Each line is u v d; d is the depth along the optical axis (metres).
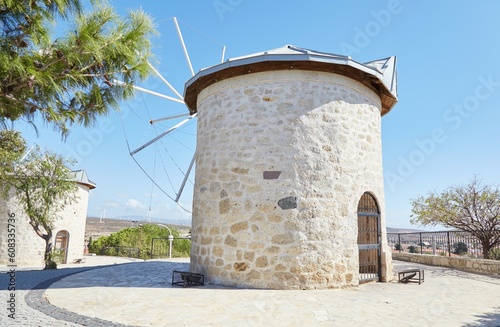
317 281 6.88
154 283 7.46
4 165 13.60
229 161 7.69
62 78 3.17
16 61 2.71
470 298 6.30
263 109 7.58
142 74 3.59
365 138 8.21
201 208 8.08
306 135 7.38
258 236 7.09
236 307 5.34
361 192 7.84
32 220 14.49
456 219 13.03
